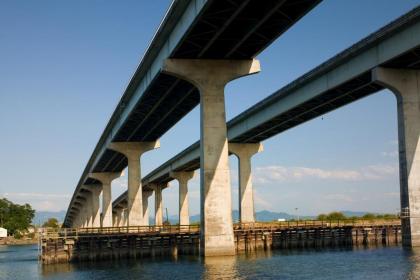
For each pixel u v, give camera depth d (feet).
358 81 208.74
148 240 222.07
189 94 223.10
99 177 449.89
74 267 191.72
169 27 171.32
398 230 277.23
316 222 291.79
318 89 222.69
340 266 152.76
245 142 328.70
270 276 131.44
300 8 149.07
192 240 228.22
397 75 188.03
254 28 156.15
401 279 117.08
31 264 232.73
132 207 307.99
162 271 154.20
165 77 200.03
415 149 185.98
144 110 251.60
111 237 216.95
